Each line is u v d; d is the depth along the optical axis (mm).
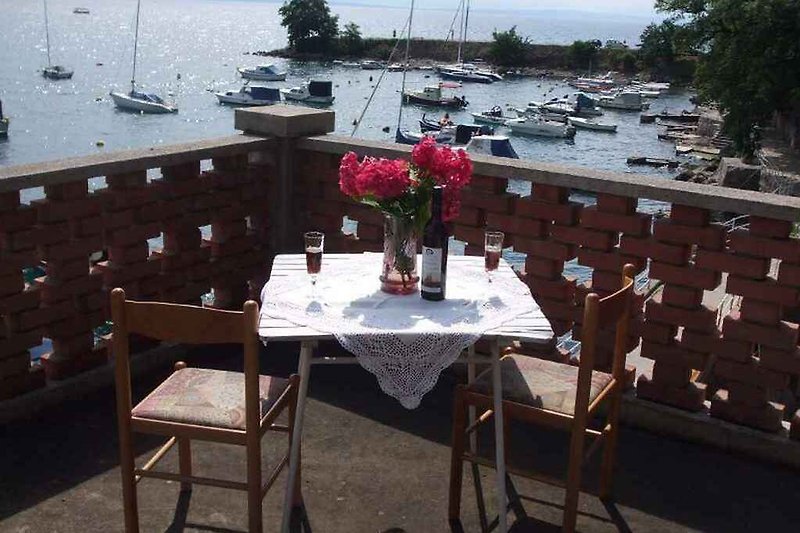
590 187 4254
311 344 3080
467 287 3426
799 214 3732
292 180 5328
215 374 3303
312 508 3508
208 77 93500
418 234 3209
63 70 85250
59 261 4273
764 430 4074
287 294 3268
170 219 4809
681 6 40625
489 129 50000
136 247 4652
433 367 2926
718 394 4219
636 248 4285
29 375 4250
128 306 2814
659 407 4285
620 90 90000
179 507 3473
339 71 106938
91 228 4379
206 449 3949
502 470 3139
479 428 4270
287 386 3227
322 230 5402
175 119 61594
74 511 3418
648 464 3990
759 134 39469
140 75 92875
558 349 4684
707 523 3521
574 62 114562
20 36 160125
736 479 3885
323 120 5414
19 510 3406
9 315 4133
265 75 91312
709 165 43469
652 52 59469
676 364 4250
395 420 4301
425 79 100188
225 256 5211
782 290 3920
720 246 4059
